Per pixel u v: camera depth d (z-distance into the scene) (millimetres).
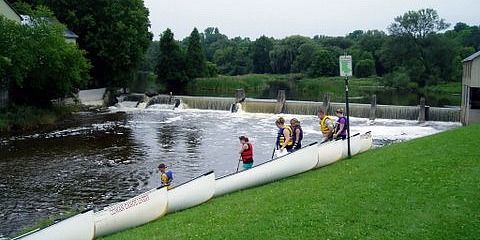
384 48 108875
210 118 55281
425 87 100938
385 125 48812
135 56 73000
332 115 56094
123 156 34906
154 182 28250
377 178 15109
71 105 59281
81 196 25609
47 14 50594
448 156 16766
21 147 37562
